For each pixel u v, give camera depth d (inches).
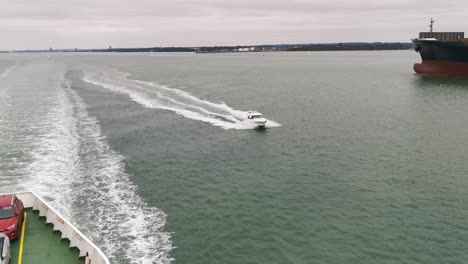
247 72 5447.8
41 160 1286.9
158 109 2301.9
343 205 1054.4
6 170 1184.2
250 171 1315.2
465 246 849.5
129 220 924.6
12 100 2439.7
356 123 2039.9
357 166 1369.3
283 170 1327.5
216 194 1119.0
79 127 1787.6
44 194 1024.2
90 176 1189.1
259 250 832.9
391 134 1809.8
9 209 686.5
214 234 892.0
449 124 2007.9
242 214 995.9
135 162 1359.5
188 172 1289.4
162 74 4763.8
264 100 2743.6
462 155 1487.5
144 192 1106.1
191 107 2378.2
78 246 641.0
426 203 1067.3
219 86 3486.7
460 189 1163.3
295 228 927.7
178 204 1042.1
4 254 568.7
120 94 2837.1
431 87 3503.9
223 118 2110.0
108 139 1620.3
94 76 4264.3
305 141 1691.7
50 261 610.5
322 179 1245.7
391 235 896.3
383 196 1114.7
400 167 1358.3
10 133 1612.9
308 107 2498.8
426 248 842.2
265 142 1674.5
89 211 954.7
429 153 1517.0
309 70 6082.7
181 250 816.9
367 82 4111.7
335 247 845.8
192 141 1665.8
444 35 4407.0
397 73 5378.9
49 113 2046.0
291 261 794.2
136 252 790.5
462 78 3986.2
